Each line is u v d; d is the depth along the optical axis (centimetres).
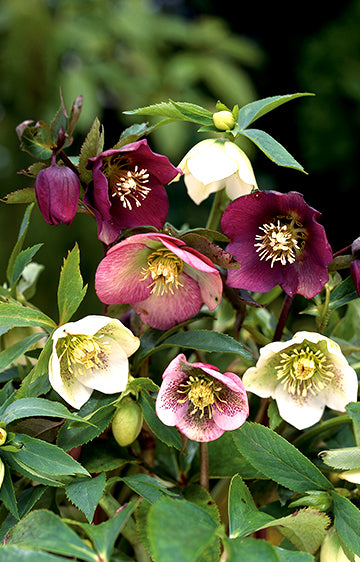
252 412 76
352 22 247
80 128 186
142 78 206
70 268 67
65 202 67
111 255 67
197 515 59
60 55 200
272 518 63
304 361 68
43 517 61
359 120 238
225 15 273
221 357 83
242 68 250
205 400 65
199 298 70
